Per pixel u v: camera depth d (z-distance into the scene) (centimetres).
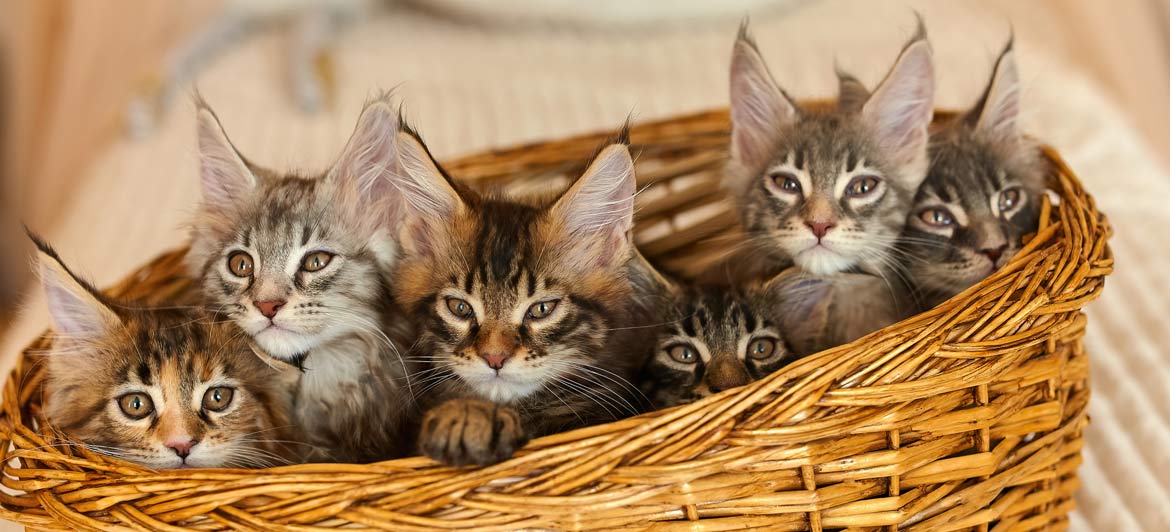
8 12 225
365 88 172
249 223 118
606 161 116
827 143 122
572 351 116
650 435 106
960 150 124
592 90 168
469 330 115
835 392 106
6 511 111
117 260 145
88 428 115
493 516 106
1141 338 130
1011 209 121
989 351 108
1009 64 124
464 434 106
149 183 157
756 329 117
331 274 117
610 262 118
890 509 108
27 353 119
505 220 118
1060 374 113
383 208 120
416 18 209
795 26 184
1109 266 114
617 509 106
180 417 114
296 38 186
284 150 156
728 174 127
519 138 158
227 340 117
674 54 181
